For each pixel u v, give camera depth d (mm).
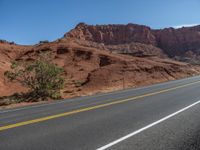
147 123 10711
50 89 30219
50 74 30062
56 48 73812
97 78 48156
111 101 18109
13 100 28906
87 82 47594
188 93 22547
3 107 19297
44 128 10039
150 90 26156
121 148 7465
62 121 11336
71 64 67438
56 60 68688
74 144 7898
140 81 47750
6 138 8703
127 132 9250
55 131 9523
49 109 15352
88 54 70125
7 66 56688
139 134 8969
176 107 14898
